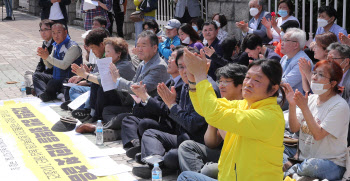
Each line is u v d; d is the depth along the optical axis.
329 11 6.83
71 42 7.78
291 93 4.26
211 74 6.62
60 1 11.98
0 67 10.77
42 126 6.50
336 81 4.09
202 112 3.30
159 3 12.44
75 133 6.21
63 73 7.78
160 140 5.04
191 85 3.30
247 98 3.15
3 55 12.34
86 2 11.54
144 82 5.80
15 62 11.38
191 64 3.09
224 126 3.04
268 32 7.80
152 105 5.20
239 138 3.18
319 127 4.10
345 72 4.85
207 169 4.21
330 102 4.16
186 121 4.58
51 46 8.34
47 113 7.12
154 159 4.74
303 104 4.02
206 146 4.53
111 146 5.78
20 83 9.23
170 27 7.92
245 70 4.07
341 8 8.31
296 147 4.69
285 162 4.52
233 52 7.01
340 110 4.09
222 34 8.26
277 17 8.64
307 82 5.22
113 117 6.20
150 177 4.79
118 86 5.95
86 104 6.89
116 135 6.00
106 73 6.05
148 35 5.82
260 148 3.09
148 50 5.82
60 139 5.96
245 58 6.45
